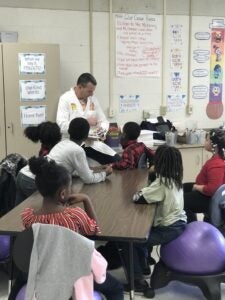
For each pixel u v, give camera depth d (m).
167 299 2.85
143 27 5.20
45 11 4.86
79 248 1.68
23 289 2.01
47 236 1.68
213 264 2.68
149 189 2.67
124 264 2.81
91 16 5.01
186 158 5.13
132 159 3.57
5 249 2.87
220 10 5.42
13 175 3.30
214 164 3.30
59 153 3.01
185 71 5.45
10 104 4.49
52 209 2.03
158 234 2.71
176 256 2.70
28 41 4.86
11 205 3.28
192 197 3.43
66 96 4.26
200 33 5.41
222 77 5.59
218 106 5.65
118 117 5.30
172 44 5.34
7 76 4.44
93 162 3.68
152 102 5.39
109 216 2.42
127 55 5.20
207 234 2.75
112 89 5.22
